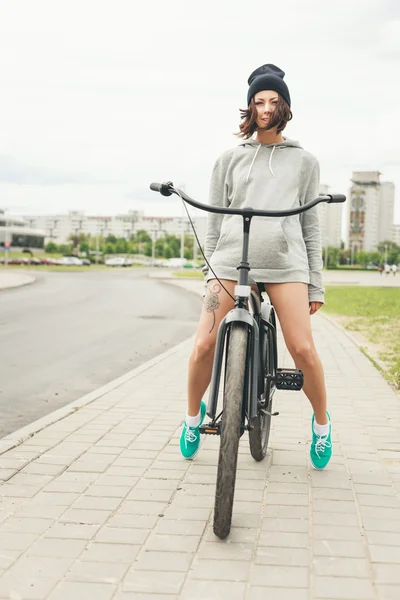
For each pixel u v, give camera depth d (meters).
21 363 8.21
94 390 6.30
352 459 3.87
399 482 3.45
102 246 138.25
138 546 2.64
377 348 9.83
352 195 193.00
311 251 3.40
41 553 2.57
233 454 2.67
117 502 3.13
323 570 2.43
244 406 2.89
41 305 18.27
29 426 4.68
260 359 3.23
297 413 5.13
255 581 2.34
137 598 2.22
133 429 4.58
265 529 2.80
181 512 3.00
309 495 3.23
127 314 15.71
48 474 3.56
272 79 3.20
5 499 3.18
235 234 3.22
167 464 3.74
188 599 2.22
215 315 3.26
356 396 5.92
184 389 6.18
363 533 2.78
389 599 2.22
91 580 2.35
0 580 2.36
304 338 3.22
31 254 95.94
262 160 3.28
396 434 4.49
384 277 64.69
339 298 25.11
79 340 10.61
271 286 3.23
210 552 2.58
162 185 2.97
